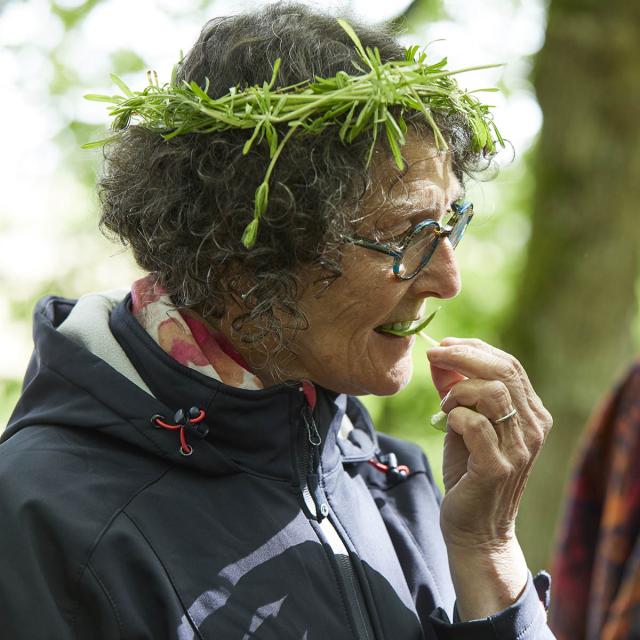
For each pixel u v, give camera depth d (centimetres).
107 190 141
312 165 123
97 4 531
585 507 232
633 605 198
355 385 138
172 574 119
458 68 130
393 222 129
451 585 152
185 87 127
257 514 129
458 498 141
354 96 121
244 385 134
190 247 130
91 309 140
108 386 129
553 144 473
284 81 126
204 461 129
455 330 713
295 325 130
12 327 552
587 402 462
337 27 133
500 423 139
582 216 470
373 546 140
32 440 127
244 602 121
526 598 137
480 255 729
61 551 116
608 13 466
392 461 160
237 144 125
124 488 124
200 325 135
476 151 139
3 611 112
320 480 138
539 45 498
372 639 129
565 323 471
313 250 126
